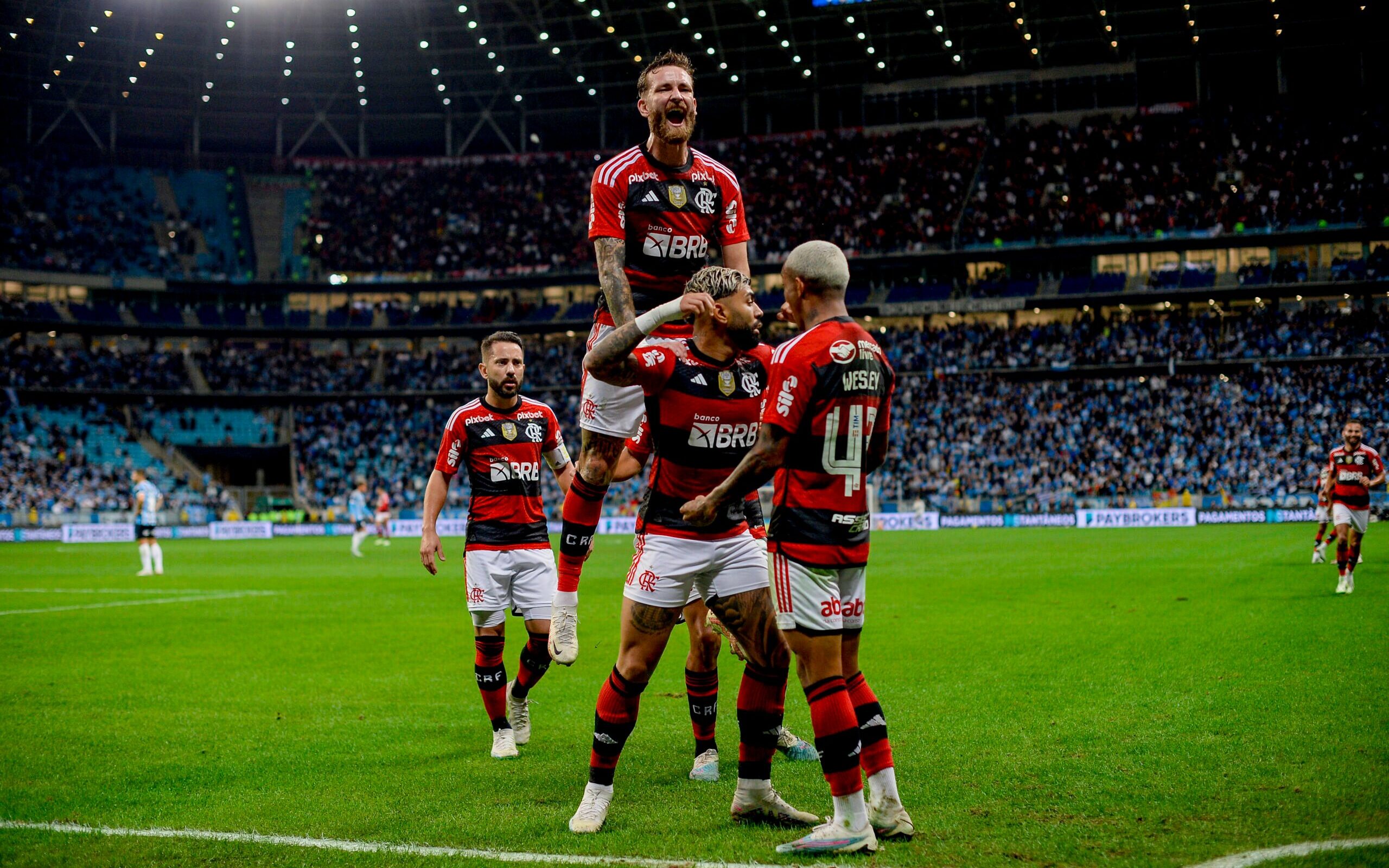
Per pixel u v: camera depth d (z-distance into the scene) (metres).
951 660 10.09
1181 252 50.28
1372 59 51.03
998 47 51.41
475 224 58.34
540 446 7.73
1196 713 7.22
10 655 11.77
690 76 6.13
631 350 5.17
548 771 6.57
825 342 4.89
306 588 20.88
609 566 25.06
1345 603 13.02
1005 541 31.48
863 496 5.06
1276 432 43.53
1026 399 48.09
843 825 4.79
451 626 14.44
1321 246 48.94
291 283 56.16
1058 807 5.30
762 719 5.34
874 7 48.06
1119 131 53.00
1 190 53.81
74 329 52.94
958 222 52.38
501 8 51.06
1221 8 47.69
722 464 5.43
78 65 53.28
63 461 49.47
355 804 5.80
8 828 5.40
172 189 58.06
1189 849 4.57
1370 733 6.44
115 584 22.09
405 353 57.66
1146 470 43.47
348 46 54.25
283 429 56.16
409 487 51.91
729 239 6.56
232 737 7.61
